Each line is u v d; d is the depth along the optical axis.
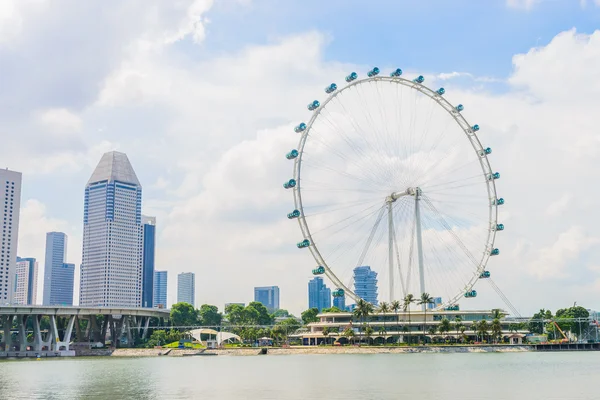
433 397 97.00
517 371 148.12
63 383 130.38
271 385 119.81
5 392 112.00
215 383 126.38
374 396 99.12
